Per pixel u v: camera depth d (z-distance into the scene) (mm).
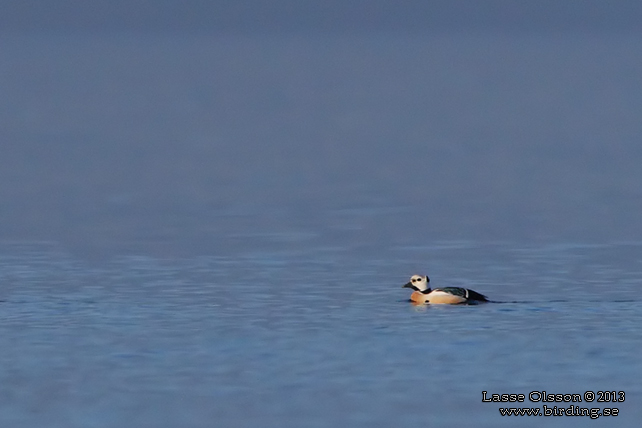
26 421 32031
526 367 36062
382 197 83125
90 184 93125
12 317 43219
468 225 68562
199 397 33750
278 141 138375
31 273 52969
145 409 32875
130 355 37844
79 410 32844
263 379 35281
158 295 47469
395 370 35938
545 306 44375
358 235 65062
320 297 46906
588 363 36469
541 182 91438
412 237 64188
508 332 40062
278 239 63688
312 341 39250
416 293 45500
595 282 50188
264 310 44344
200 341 39438
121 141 138750
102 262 56125
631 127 152250
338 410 32688
